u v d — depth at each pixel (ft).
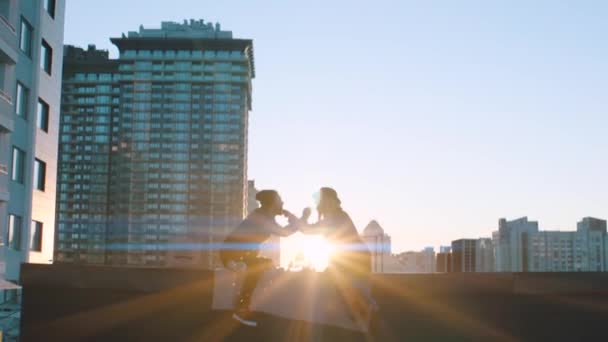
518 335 31.63
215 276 29.73
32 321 30.27
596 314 32.42
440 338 31.07
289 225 30.42
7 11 121.29
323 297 29.81
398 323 30.78
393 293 30.86
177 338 29.68
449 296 31.27
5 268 125.59
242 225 29.94
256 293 29.76
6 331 80.89
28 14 137.18
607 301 32.48
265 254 32.60
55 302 30.32
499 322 31.55
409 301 30.94
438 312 31.14
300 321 29.71
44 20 146.00
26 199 136.26
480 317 31.35
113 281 29.91
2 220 120.37
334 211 30.40
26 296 30.48
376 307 29.71
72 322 30.14
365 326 29.73
